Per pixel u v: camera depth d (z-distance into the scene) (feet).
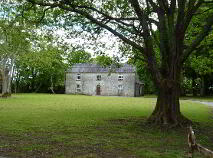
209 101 131.44
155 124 45.55
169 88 45.52
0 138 32.99
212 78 181.06
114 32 46.70
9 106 78.84
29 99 117.91
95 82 221.87
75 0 45.93
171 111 45.93
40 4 44.37
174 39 44.52
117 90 215.31
